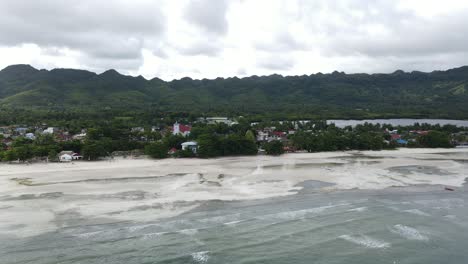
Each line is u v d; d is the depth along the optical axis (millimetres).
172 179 67312
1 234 39625
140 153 100438
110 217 45250
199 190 58906
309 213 47594
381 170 77625
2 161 86625
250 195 56094
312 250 36438
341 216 46531
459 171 77312
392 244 38000
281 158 95125
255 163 86438
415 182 66188
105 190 58531
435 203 53031
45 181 64938
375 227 42750
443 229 42375
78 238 38656
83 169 77125
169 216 45812
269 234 40312
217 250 36156
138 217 45344
